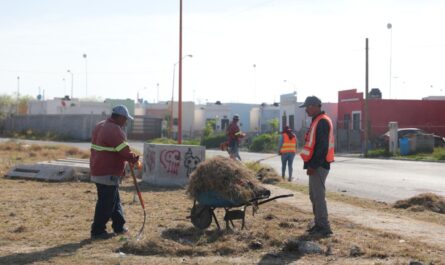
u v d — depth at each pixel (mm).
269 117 71438
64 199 13344
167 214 11305
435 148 40969
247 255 8039
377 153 41688
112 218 9281
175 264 7469
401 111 52250
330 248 8281
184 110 71875
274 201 13438
